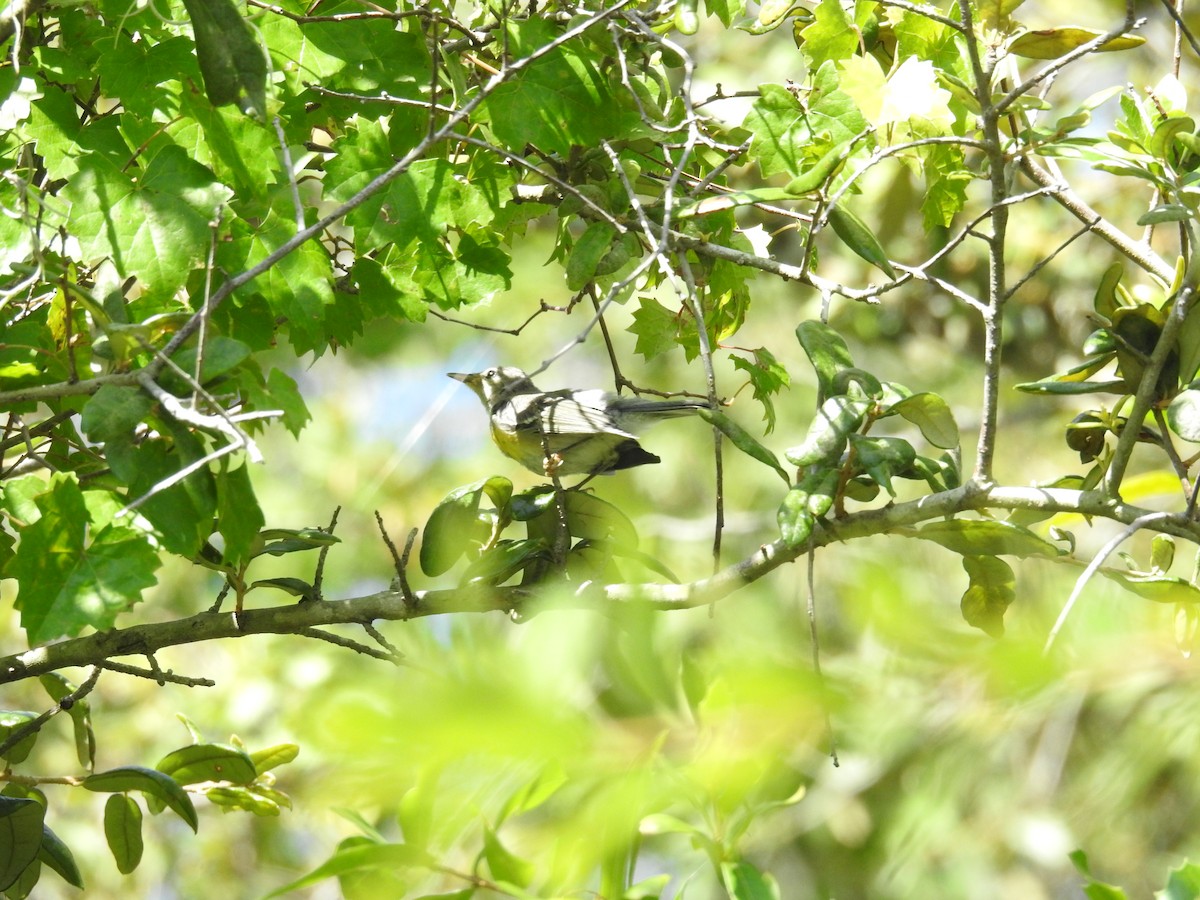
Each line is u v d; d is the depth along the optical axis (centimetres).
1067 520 629
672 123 775
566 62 679
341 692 180
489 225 708
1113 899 301
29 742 615
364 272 661
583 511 654
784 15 731
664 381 1834
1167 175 586
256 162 589
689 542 1599
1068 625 234
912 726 218
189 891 1447
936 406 545
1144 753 224
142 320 563
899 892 281
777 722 206
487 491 661
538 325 1908
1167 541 556
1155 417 540
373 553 1736
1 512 590
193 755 566
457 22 671
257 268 469
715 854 300
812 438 544
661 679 206
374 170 651
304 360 1981
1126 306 582
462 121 690
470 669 181
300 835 1487
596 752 211
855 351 1677
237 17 503
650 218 695
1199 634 420
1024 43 627
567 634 186
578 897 294
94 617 468
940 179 686
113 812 598
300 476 1839
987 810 252
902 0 535
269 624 604
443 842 284
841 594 225
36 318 618
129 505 423
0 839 516
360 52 650
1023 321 1605
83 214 564
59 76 606
